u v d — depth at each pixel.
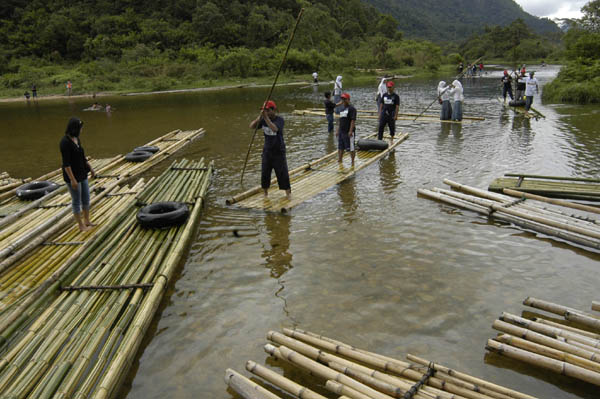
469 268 4.90
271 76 51.28
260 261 5.28
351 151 9.17
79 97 39.38
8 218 6.78
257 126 7.28
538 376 3.27
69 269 4.98
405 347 3.63
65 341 3.80
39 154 12.84
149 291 4.47
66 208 6.95
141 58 55.81
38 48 64.06
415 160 9.96
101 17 71.81
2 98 41.38
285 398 3.12
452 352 3.55
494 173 8.62
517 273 4.76
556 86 21.72
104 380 3.15
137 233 6.12
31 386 3.23
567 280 4.58
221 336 3.89
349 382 3.08
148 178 9.45
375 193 7.69
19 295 4.53
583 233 5.39
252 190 7.76
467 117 15.63
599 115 15.28
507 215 6.20
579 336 3.43
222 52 60.16
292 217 6.68
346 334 3.83
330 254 5.37
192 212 6.76
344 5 112.44
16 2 75.62
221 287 4.72
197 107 24.50
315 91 33.06
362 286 4.61
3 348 3.72
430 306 4.20
